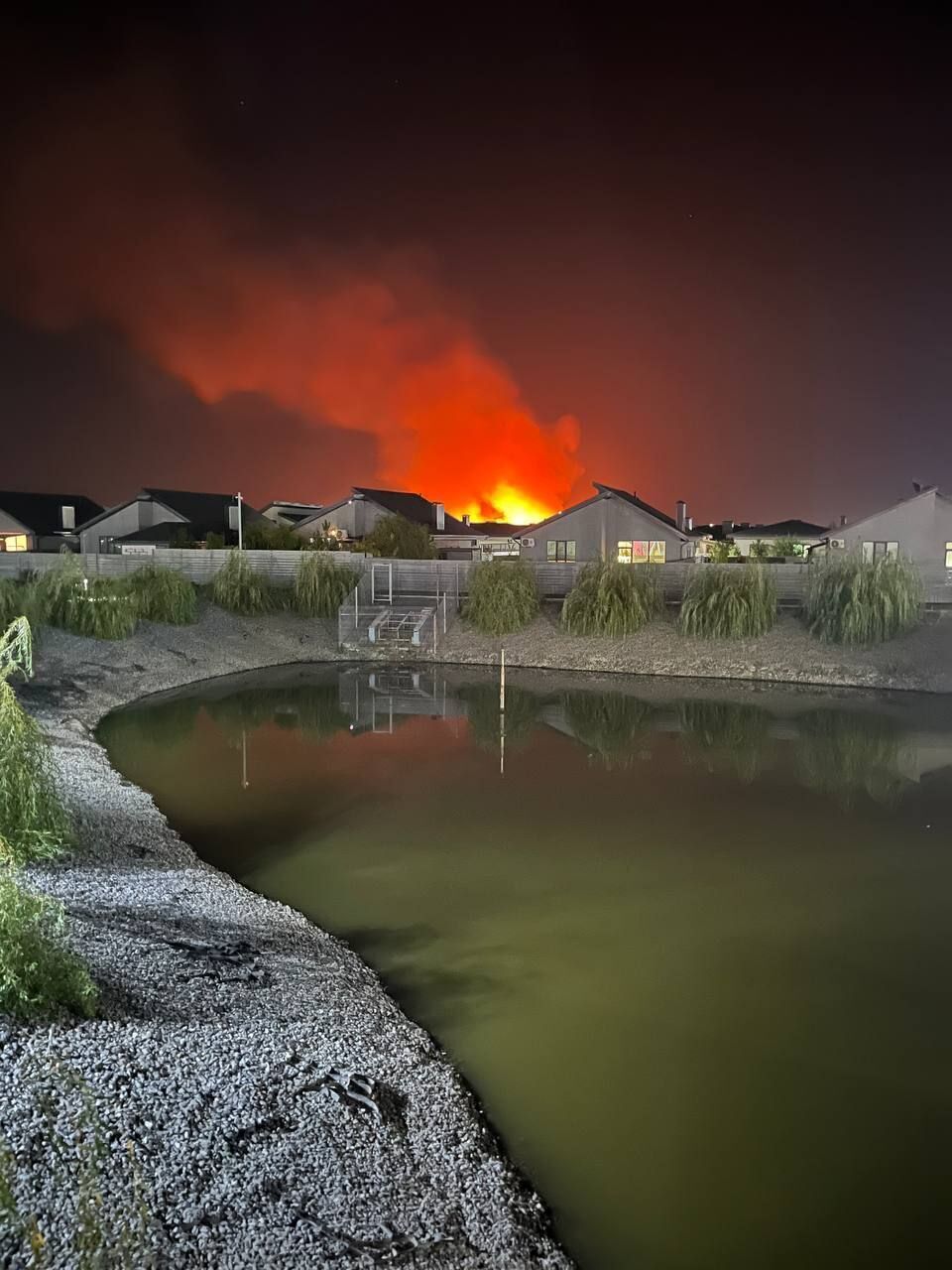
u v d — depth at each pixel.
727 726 19.75
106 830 11.00
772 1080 6.44
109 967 6.74
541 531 41.34
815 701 22.91
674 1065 6.62
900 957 8.47
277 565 34.69
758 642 27.61
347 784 14.51
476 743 17.83
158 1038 5.81
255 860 10.93
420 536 42.53
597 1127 5.86
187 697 22.70
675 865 10.93
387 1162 5.15
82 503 58.03
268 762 15.91
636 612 29.19
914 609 26.48
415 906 9.60
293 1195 4.63
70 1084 4.98
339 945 8.58
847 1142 5.78
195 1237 4.14
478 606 31.02
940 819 12.95
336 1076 5.95
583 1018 7.29
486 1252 4.60
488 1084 6.32
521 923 9.19
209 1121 5.04
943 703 22.59
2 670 9.13
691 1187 5.32
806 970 8.20
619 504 40.28
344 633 31.06
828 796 14.12
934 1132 5.89
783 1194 5.29
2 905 5.86
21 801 9.16
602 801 13.73
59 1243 3.88
